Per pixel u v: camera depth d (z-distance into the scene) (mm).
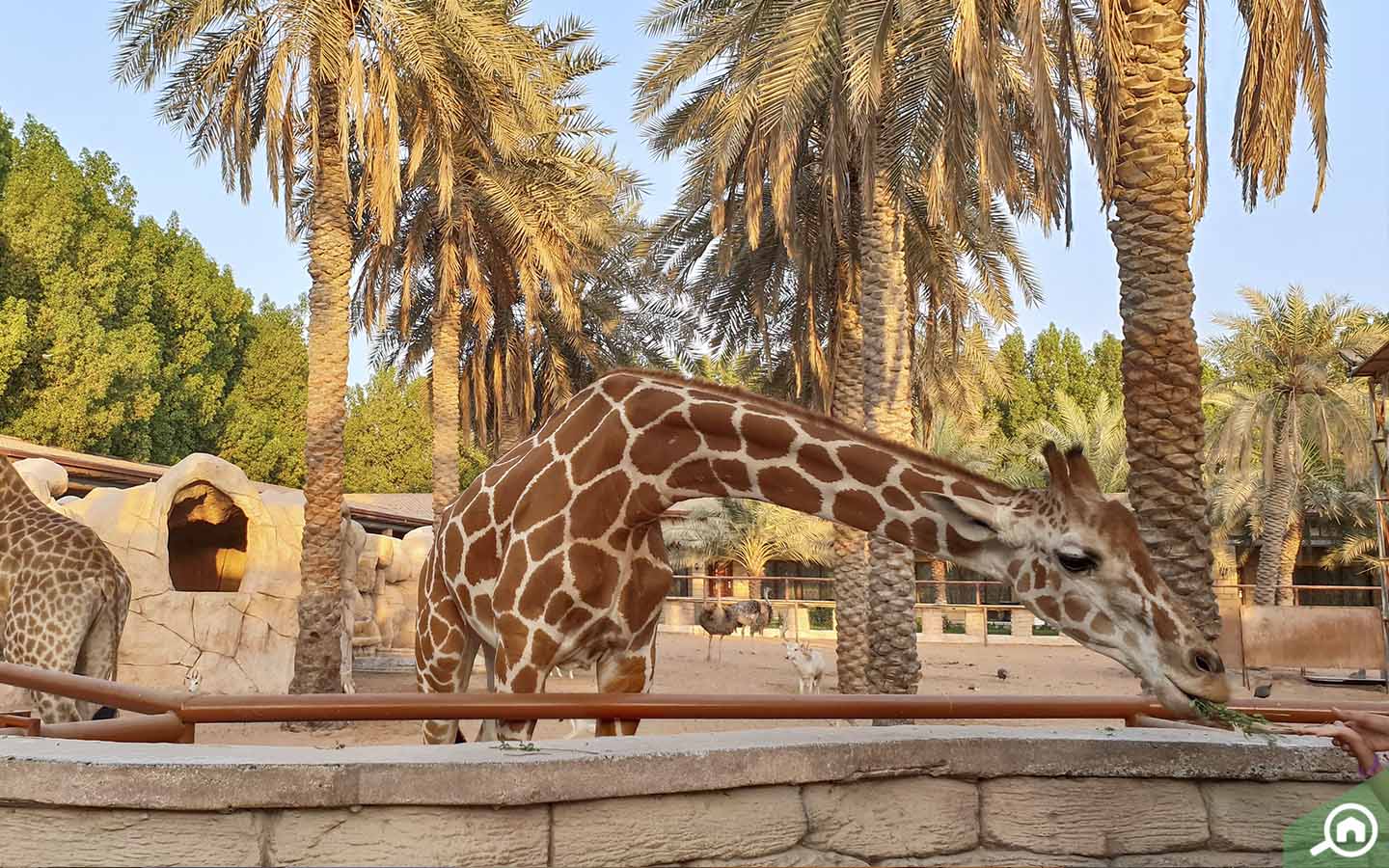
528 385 29812
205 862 2201
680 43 16219
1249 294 30406
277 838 2229
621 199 23672
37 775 2184
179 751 2295
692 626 34969
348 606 17281
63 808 2203
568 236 20344
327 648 15031
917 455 3383
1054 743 2738
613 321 29906
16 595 7352
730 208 17766
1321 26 9375
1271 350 30094
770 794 2543
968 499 3154
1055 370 53438
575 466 4090
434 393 22719
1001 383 27062
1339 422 29562
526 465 4328
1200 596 8352
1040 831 2711
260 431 41781
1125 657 2863
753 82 14000
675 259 21000
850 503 3451
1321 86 9422
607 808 2387
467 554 4512
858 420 16906
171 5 15734
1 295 31266
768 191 17484
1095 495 2969
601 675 4273
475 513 4504
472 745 2436
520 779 2293
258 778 2209
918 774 2691
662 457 3934
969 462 37688
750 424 3705
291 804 2215
